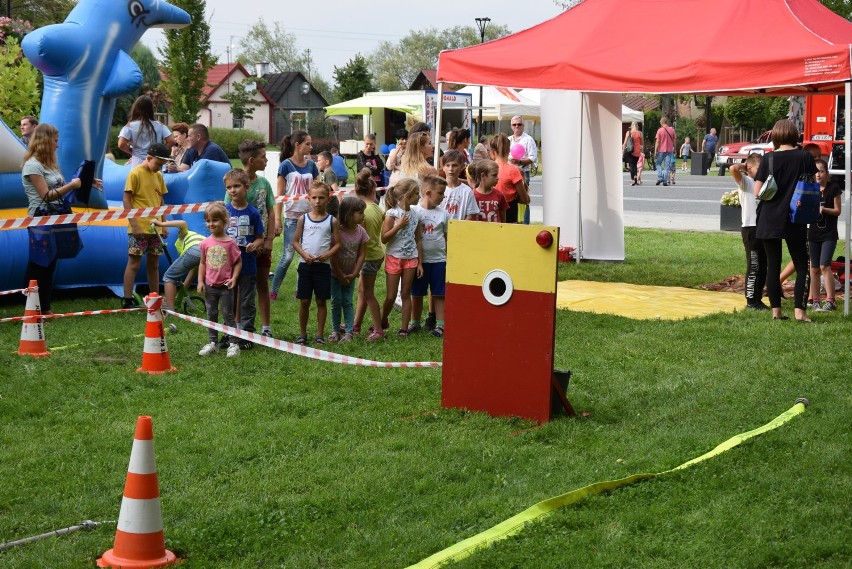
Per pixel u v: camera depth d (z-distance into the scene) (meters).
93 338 8.28
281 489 4.75
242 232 7.81
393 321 9.14
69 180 10.44
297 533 4.21
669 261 13.41
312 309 9.78
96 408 6.21
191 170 10.85
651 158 47.00
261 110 71.94
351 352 7.80
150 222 9.41
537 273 5.75
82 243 10.05
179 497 4.62
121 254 10.39
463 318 6.00
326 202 7.98
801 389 6.43
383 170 15.56
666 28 10.18
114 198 11.52
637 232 17.09
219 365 7.35
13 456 5.24
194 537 4.12
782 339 7.94
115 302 10.23
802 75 8.86
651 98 58.97
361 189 8.33
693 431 5.58
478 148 11.59
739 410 5.98
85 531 4.24
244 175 7.86
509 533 4.12
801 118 22.98
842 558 3.88
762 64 9.02
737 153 36.97
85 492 4.74
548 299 5.74
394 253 8.28
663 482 4.70
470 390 6.01
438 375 6.94
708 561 3.82
